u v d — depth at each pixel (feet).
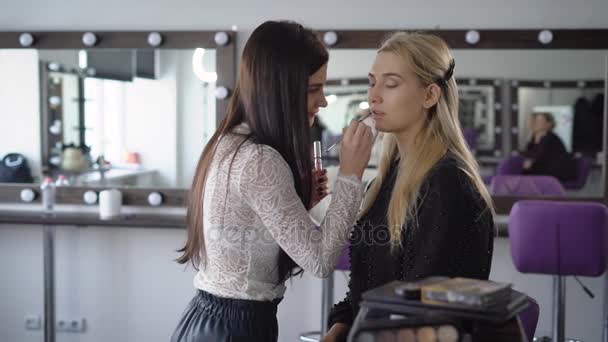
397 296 3.38
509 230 10.23
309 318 12.78
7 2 12.87
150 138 12.68
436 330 3.16
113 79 12.73
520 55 12.03
